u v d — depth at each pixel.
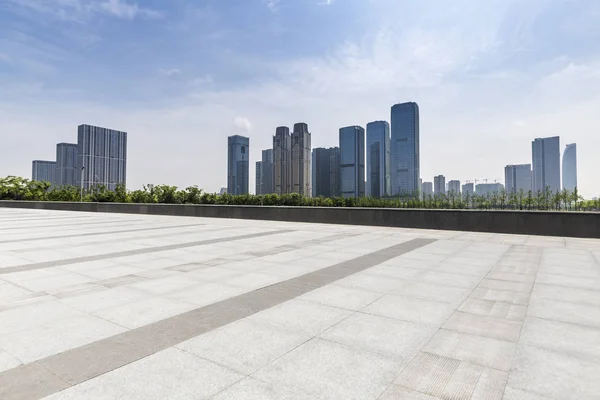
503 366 3.40
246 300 5.39
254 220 20.47
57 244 11.10
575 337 4.07
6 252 9.62
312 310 4.94
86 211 33.19
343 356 3.59
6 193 63.31
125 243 11.28
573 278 6.76
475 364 3.44
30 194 65.06
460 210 14.73
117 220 21.12
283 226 16.78
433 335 4.11
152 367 3.35
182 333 4.14
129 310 4.93
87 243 11.31
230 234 13.68
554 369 3.35
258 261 8.35
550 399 2.87
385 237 12.71
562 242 11.51
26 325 4.38
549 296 5.61
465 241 11.70
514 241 11.75
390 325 4.40
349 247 10.45
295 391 2.96
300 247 10.44
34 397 2.84
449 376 3.22
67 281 6.50
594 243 11.29
